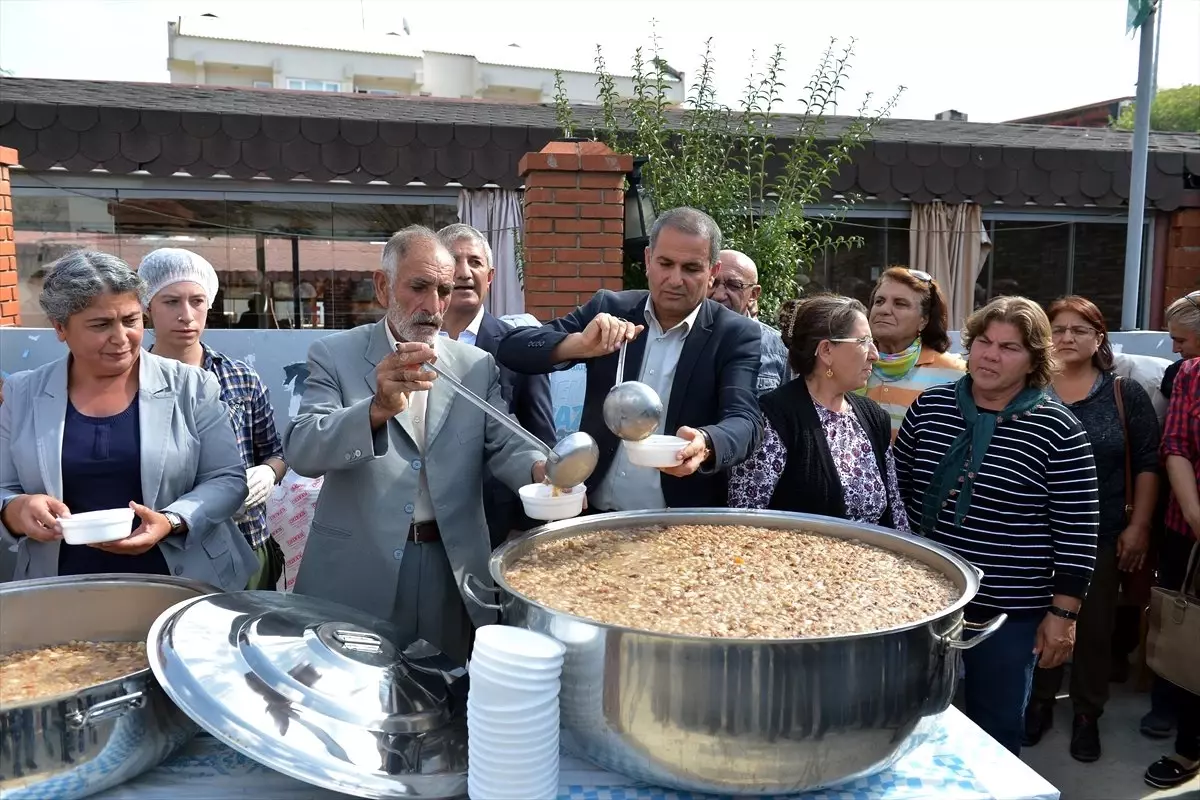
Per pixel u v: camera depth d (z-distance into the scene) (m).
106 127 5.48
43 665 1.38
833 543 1.80
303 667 1.25
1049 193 6.71
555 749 1.17
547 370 2.05
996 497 2.22
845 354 2.20
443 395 1.92
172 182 5.88
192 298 2.53
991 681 2.22
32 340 3.77
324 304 6.37
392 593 1.83
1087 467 2.17
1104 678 3.10
